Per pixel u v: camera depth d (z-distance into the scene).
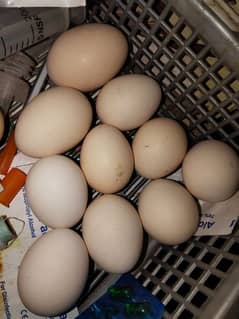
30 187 0.19
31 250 0.18
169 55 0.20
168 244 0.20
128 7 0.20
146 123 0.20
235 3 0.18
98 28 0.20
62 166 0.19
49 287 0.17
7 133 0.22
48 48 0.23
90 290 0.21
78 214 0.19
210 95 0.20
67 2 0.19
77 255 0.18
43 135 0.19
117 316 0.19
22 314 0.20
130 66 0.22
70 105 0.19
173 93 0.22
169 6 0.18
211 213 0.21
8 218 0.21
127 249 0.18
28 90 0.22
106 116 0.20
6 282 0.20
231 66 0.18
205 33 0.17
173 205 0.19
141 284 0.20
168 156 0.20
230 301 0.17
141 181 0.23
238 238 0.19
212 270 0.18
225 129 0.23
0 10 0.19
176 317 0.18
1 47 0.19
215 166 0.19
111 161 0.19
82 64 0.19
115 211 0.19
